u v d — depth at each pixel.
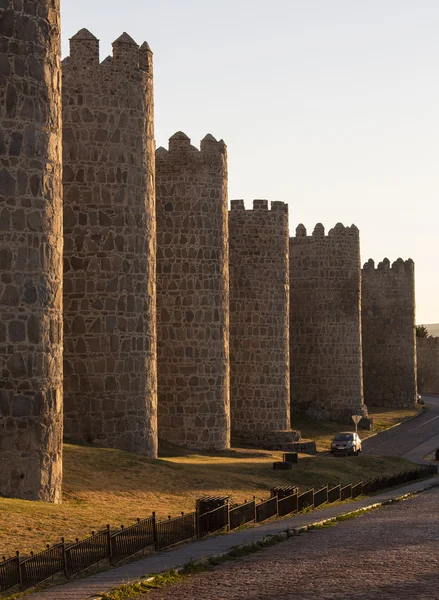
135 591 19.58
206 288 54.50
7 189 30.05
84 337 41.59
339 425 80.38
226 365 55.75
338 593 19.09
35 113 30.66
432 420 91.75
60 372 31.58
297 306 81.44
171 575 21.05
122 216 42.22
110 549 22.92
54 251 31.23
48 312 30.86
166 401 54.09
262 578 20.81
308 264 81.19
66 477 33.84
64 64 42.34
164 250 54.41
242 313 65.62
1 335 29.78
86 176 42.00
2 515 26.58
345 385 80.81
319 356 80.88
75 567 21.86
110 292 41.81
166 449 51.47
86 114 42.22
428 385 129.38
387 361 100.88
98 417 41.41
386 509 36.38
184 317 54.19
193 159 54.66
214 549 24.41
